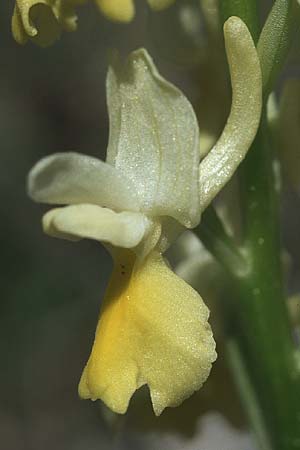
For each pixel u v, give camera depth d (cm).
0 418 26
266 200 12
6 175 28
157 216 11
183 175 11
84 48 30
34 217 27
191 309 11
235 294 12
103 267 27
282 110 12
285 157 12
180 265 13
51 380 26
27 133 29
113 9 11
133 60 11
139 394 14
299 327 13
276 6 11
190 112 11
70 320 26
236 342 13
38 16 11
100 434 26
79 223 11
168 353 11
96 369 11
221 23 12
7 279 26
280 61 11
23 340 26
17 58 30
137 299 11
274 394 12
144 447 25
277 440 12
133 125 11
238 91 11
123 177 11
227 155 11
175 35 13
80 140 30
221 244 12
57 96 30
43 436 26
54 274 26
